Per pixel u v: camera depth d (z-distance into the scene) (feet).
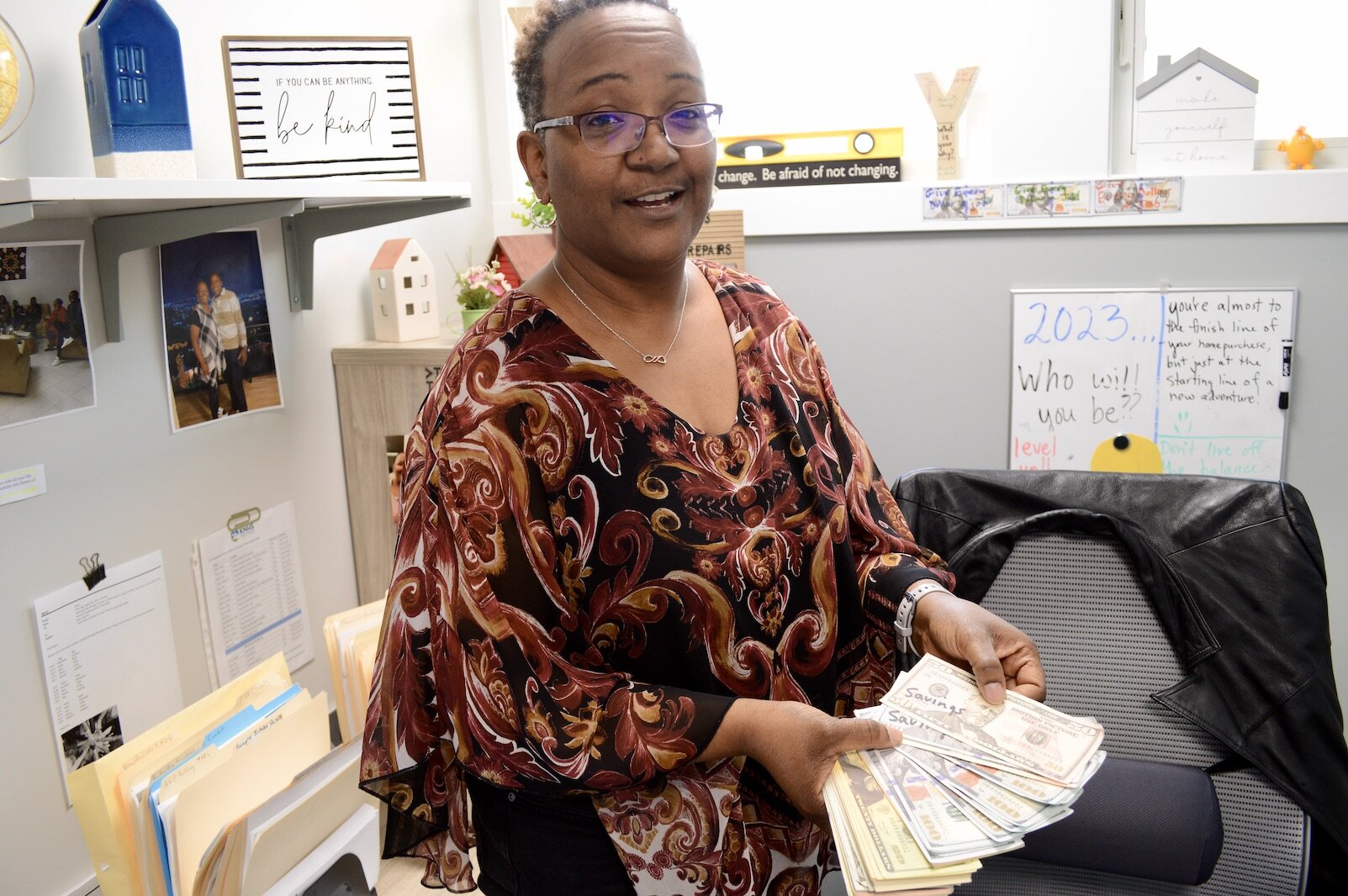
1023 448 7.70
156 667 5.37
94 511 5.02
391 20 7.05
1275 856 3.92
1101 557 4.13
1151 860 3.69
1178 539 4.09
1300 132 6.97
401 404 6.56
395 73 5.88
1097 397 7.47
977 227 7.39
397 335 6.72
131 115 4.35
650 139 3.14
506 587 3.12
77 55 4.86
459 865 3.88
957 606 3.55
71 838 4.94
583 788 3.05
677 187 3.24
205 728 4.25
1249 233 6.95
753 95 8.20
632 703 3.08
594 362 3.29
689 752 3.04
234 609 5.90
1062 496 4.28
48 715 4.81
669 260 3.28
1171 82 6.97
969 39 7.57
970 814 2.89
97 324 4.99
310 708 4.41
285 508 6.28
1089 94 7.16
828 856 3.84
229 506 5.87
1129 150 7.38
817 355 3.95
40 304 4.68
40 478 4.72
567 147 3.19
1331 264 6.85
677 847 3.24
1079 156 7.28
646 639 3.27
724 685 3.32
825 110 8.07
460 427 3.21
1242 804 3.96
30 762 4.74
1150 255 7.17
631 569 3.22
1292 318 6.96
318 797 4.09
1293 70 7.11
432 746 3.46
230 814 4.00
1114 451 7.50
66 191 3.51
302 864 4.13
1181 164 7.06
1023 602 4.22
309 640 6.54
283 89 5.49
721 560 3.25
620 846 3.23
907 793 2.98
